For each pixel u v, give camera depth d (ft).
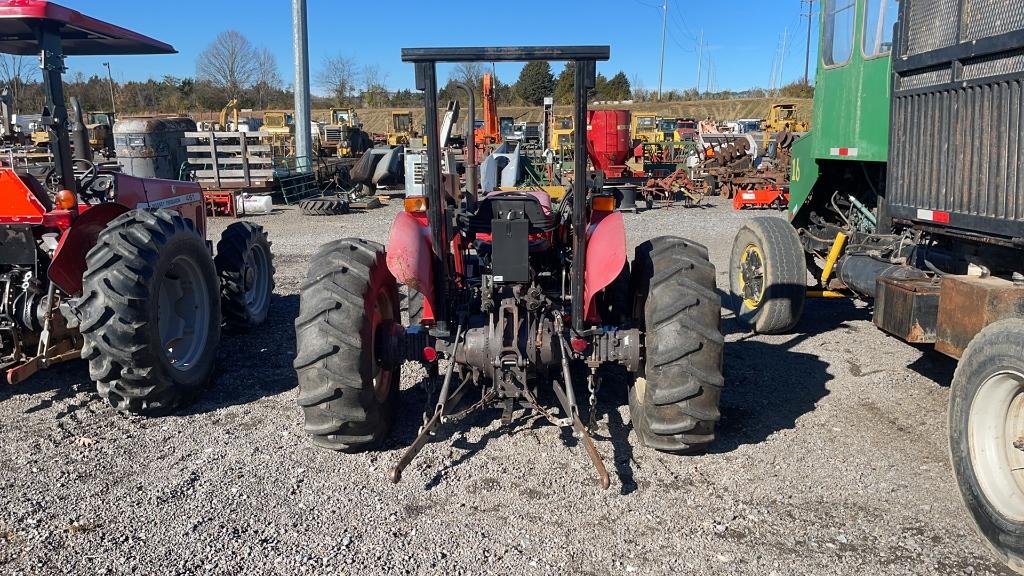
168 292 15.34
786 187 54.75
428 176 11.63
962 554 9.53
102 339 13.19
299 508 10.84
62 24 14.65
